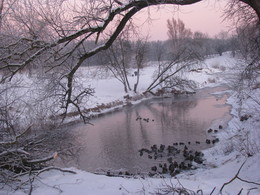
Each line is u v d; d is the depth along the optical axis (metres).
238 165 8.83
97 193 5.31
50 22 6.70
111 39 7.25
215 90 34.03
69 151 10.22
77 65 7.38
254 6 6.09
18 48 7.16
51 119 8.56
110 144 15.91
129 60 36.75
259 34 11.63
